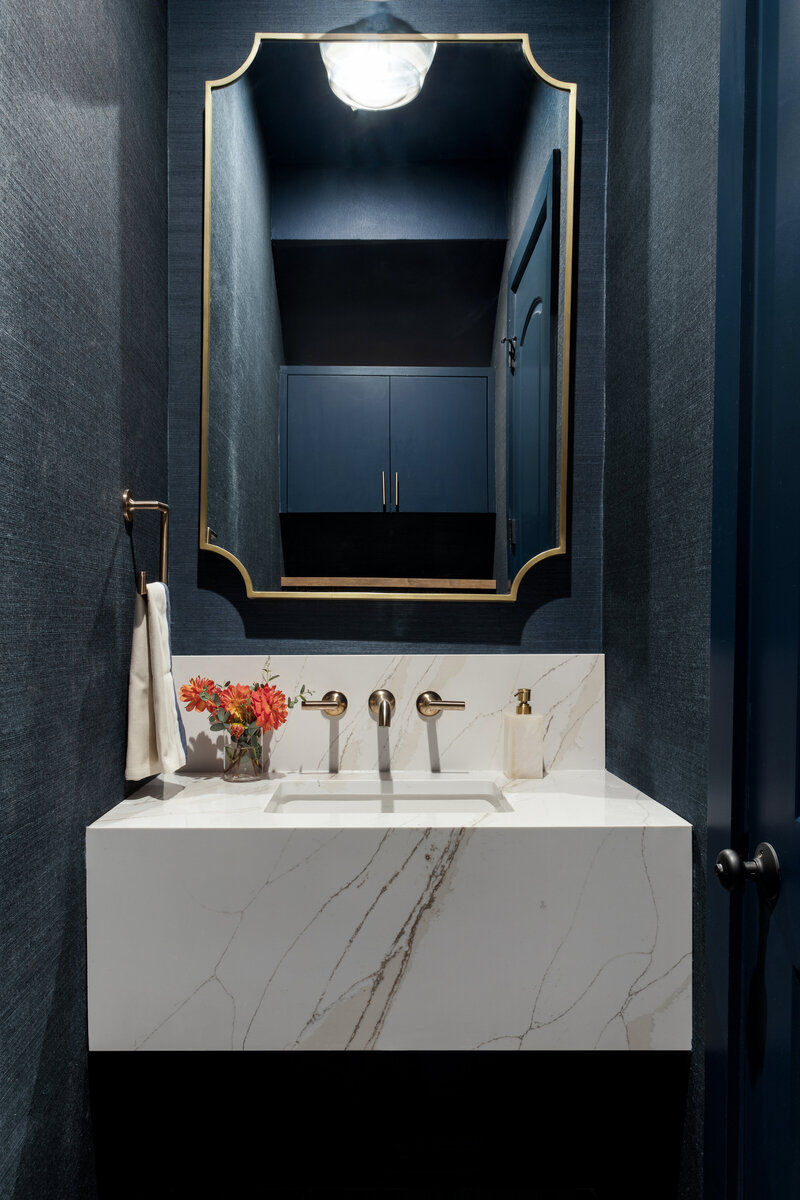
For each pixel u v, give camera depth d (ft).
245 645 5.02
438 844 3.64
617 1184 4.66
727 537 3.18
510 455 5.01
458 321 5.00
